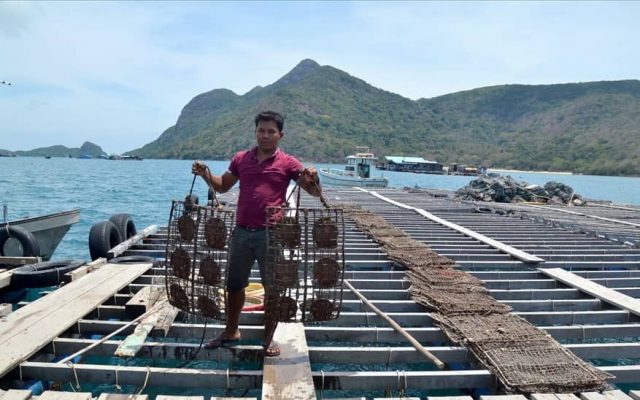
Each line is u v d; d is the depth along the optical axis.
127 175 55.25
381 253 8.24
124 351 3.98
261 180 3.88
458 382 3.82
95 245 7.63
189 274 4.06
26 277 6.27
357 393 4.36
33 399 3.28
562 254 9.23
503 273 7.25
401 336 4.75
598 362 5.30
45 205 23.31
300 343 4.23
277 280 3.77
